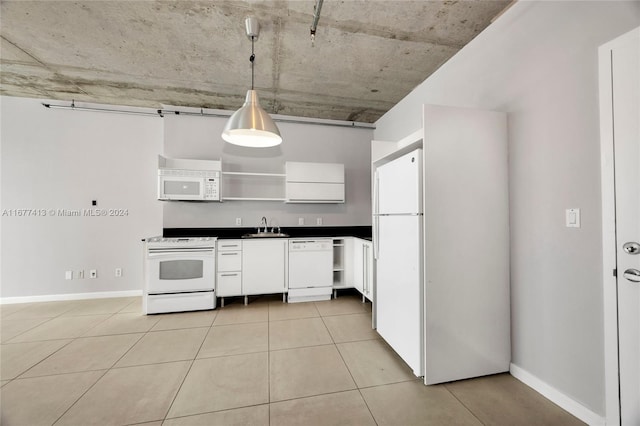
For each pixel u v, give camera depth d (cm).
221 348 230
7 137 344
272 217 405
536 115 174
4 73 292
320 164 385
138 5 198
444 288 183
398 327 210
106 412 154
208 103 368
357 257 359
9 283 344
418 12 203
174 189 340
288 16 208
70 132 361
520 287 186
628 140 129
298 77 300
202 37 233
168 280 312
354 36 231
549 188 166
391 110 383
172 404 162
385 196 235
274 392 173
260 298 371
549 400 165
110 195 371
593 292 144
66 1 194
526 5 181
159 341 242
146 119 383
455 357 184
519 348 188
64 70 286
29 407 158
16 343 237
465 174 187
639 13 126
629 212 129
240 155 396
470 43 235
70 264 360
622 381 132
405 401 165
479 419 150
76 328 269
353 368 200
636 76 126
